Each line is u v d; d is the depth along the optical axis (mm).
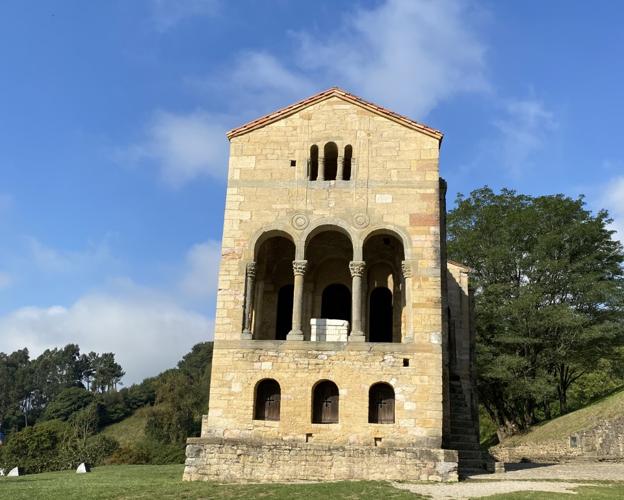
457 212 64125
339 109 31188
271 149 30922
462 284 40406
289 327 35375
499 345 56719
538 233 58781
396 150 30391
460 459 30828
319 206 29922
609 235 57469
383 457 25609
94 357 182875
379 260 35344
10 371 167500
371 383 27234
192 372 137625
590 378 66625
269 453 26203
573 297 56656
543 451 44656
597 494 20281
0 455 75438
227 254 29578
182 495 21609
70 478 31016
